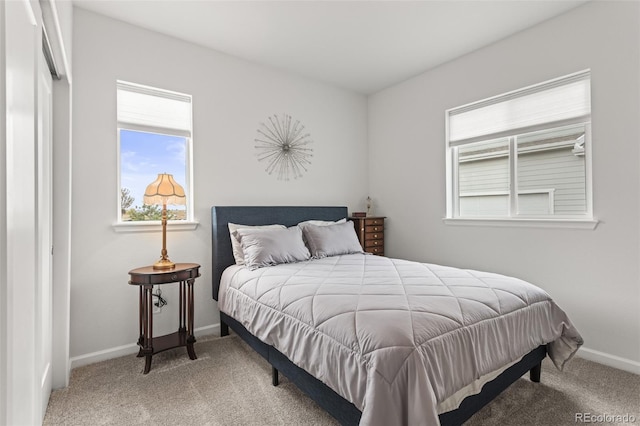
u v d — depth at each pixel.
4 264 0.76
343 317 1.53
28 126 1.01
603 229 2.43
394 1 2.47
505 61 3.00
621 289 2.35
